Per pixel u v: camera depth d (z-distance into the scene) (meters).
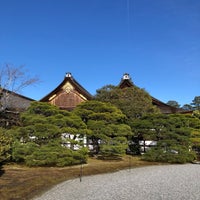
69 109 36.31
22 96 33.44
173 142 21.80
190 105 77.25
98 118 21.91
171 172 16.67
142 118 23.97
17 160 17.52
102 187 12.01
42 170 15.81
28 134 17.88
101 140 22.70
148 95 29.61
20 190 10.89
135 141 25.56
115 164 19.28
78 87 36.94
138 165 19.58
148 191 11.13
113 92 28.61
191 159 22.05
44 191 11.12
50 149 17.17
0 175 13.72
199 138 22.80
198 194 10.53
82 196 10.33
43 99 37.56
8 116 23.27
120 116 22.05
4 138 15.52
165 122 22.28
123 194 10.62
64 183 12.81
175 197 10.05
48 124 17.83
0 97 23.59
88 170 16.33
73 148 19.08
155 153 21.73
